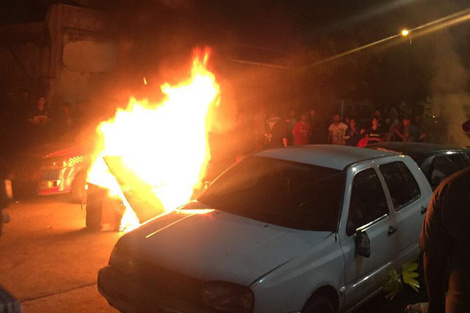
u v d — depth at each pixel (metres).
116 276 3.62
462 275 2.29
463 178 2.32
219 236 3.63
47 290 4.60
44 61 11.79
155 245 3.57
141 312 3.35
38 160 7.88
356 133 12.46
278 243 3.53
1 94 12.37
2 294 1.85
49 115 10.45
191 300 3.22
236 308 3.11
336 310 3.70
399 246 4.47
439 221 2.38
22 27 12.18
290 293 3.24
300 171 4.42
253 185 4.48
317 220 3.89
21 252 5.57
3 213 4.22
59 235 6.29
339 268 3.64
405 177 4.95
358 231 3.89
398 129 13.16
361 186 4.29
